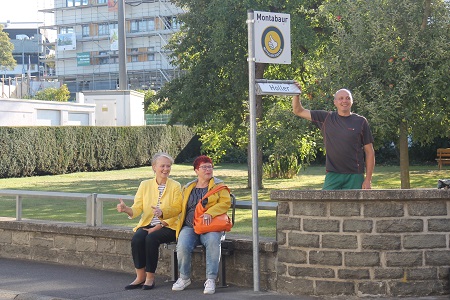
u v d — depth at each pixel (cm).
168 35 10288
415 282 736
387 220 734
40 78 11412
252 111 786
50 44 12356
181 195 855
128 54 10619
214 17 2139
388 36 1364
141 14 10481
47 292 819
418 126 1423
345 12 1447
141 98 4862
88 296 795
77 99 4591
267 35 790
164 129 4400
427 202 739
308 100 1446
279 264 783
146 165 4281
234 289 812
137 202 864
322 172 3278
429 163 3809
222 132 2514
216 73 2284
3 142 3122
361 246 736
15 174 3198
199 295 784
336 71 1407
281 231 779
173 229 844
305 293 761
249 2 2052
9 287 848
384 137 1427
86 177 3234
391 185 2355
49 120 3788
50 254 1014
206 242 795
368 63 1359
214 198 806
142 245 835
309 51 2112
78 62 11125
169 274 902
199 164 820
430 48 1327
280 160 2781
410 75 1313
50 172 3406
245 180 2867
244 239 836
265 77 2395
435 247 739
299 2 2058
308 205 757
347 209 739
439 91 1322
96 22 10975
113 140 3869
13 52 13362
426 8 1366
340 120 789
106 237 956
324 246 749
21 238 1044
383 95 1320
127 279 892
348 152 781
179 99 2328
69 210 1617
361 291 738
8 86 6919
